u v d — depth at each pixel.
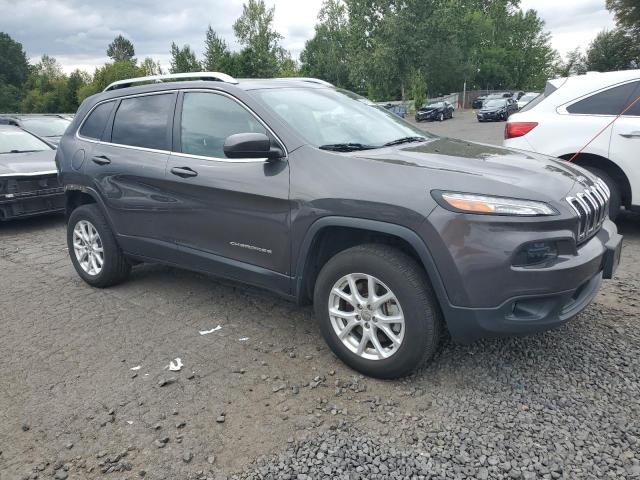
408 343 2.84
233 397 2.93
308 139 3.31
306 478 2.29
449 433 2.55
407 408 2.77
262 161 3.37
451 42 56.44
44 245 6.69
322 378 3.09
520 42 76.69
